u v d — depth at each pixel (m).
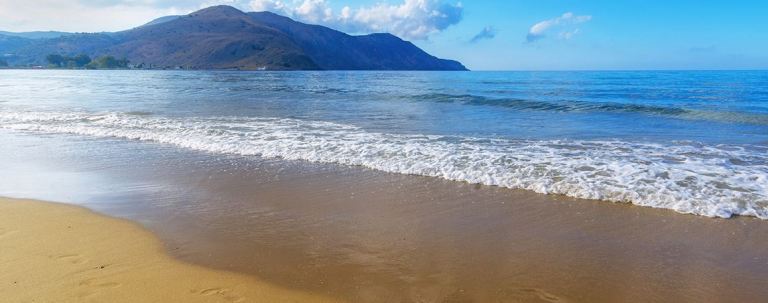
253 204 7.45
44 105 24.55
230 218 6.73
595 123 16.83
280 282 4.71
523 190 8.07
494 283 4.72
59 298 4.31
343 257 5.34
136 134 14.46
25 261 5.14
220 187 8.49
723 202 7.08
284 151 11.54
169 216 6.81
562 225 6.39
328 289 4.58
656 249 5.57
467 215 6.84
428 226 6.39
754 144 12.15
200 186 8.56
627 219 6.60
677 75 84.38
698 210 6.83
